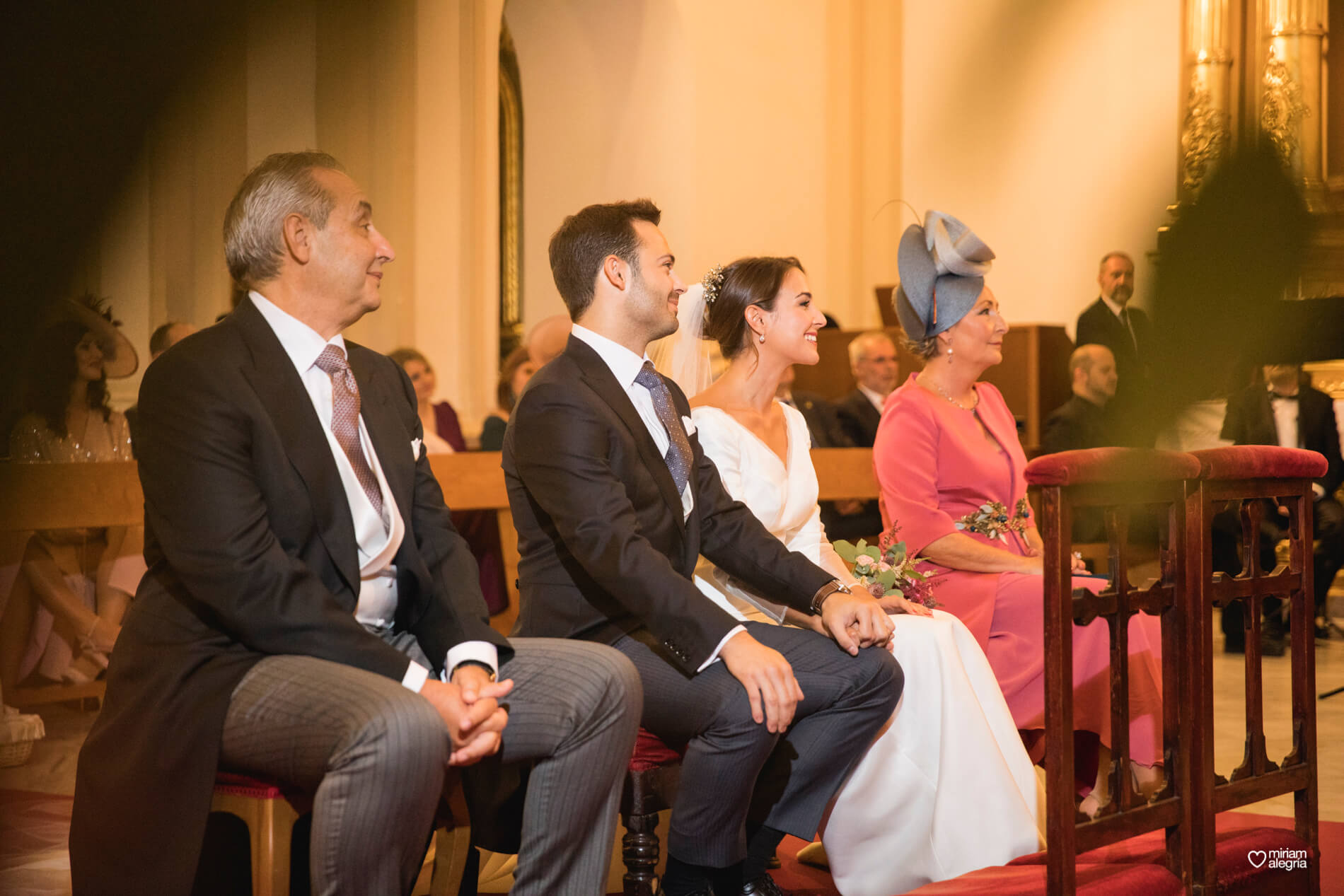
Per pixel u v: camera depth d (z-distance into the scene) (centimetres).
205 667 181
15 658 384
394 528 200
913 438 314
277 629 176
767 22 947
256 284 197
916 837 242
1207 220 120
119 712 182
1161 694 270
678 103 915
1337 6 689
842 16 957
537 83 920
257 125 675
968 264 316
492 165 779
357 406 202
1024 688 287
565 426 218
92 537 403
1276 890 241
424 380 651
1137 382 202
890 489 313
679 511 232
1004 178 796
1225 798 232
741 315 278
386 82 727
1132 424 207
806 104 966
